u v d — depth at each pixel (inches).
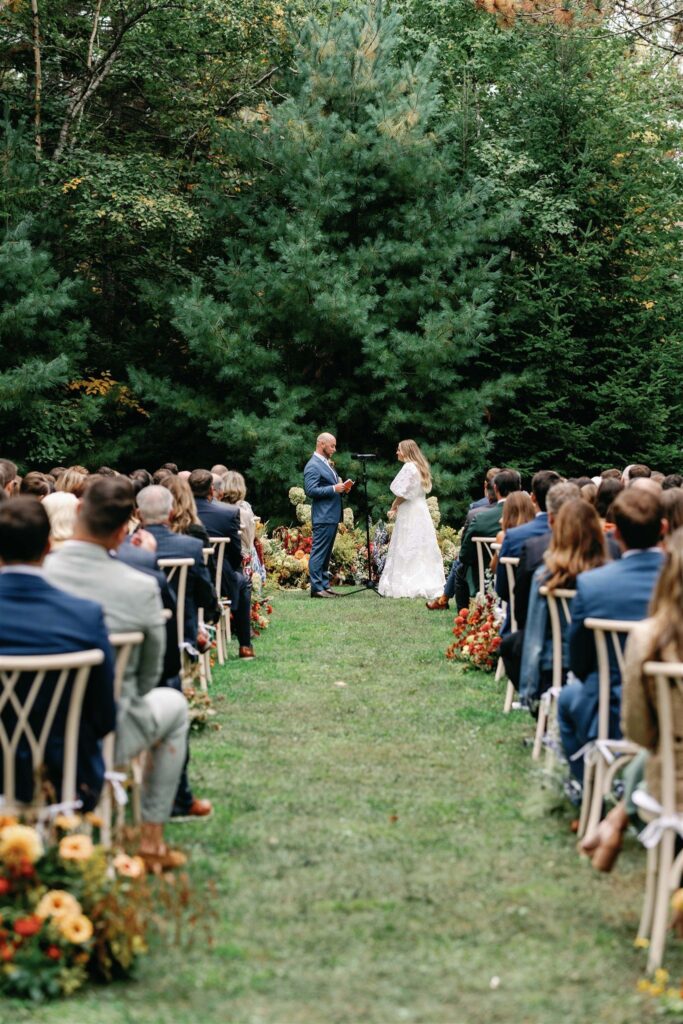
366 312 658.2
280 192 727.1
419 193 709.3
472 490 741.9
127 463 775.7
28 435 669.9
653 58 776.9
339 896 144.7
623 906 142.0
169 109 790.5
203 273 754.8
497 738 233.8
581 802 176.1
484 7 593.9
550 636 207.0
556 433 724.0
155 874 144.2
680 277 762.8
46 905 117.6
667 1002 113.8
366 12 716.0
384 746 226.5
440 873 153.3
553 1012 113.1
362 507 673.0
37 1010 112.0
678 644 124.3
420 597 486.3
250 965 124.2
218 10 705.6
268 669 315.3
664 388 730.8
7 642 128.3
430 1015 112.4
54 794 127.4
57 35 740.7
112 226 703.7
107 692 132.9
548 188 733.9
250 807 183.3
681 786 126.0
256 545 423.5
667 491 232.7
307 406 681.0
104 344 769.6
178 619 237.3
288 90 763.4
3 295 654.5
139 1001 115.3
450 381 674.2
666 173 752.3
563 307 732.7
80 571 147.6
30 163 690.8
